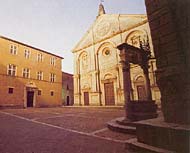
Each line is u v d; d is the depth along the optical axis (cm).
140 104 814
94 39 2805
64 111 1839
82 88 2814
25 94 2642
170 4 419
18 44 2670
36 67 2930
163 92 431
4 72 2395
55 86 3278
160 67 439
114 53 2466
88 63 2795
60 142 558
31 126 877
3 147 501
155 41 459
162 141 374
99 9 2866
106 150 464
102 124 909
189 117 363
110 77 2462
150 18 479
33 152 455
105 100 2486
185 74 374
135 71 2153
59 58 3506
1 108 2269
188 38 372
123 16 2488
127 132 675
